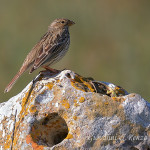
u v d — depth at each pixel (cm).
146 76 1908
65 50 1189
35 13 2197
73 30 2153
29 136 827
